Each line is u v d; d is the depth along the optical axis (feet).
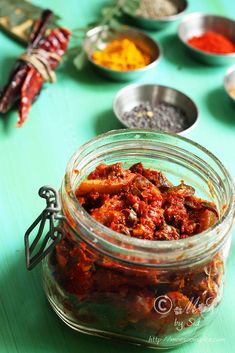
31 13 2.23
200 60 2.19
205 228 1.28
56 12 2.29
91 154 1.33
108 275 1.22
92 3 2.37
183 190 1.36
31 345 1.35
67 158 1.79
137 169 1.39
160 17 2.32
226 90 2.03
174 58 2.20
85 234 1.20
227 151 1.88
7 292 1.43
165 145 1.37
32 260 1.32
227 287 1.49
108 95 2.02
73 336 1.37
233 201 1.23
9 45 2.14
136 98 2.02
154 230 1.27
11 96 1.86
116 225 1.24
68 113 1.93
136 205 1.28
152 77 2.11
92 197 1.32
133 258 1.18
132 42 2.22
